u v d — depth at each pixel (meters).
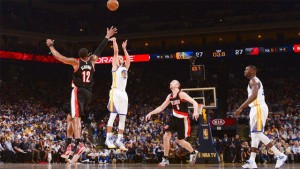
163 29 39.88
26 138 23.44
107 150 24.19
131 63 39.91
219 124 27.17
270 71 37.97
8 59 36.00
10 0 37.66
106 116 32.78
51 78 40.31
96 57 8.11
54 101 37.81
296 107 32.19
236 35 39.41
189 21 39.75
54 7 42.16
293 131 25.08
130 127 28.66
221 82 37.53
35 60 37.66
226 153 21.42
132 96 38.78
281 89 35.88
